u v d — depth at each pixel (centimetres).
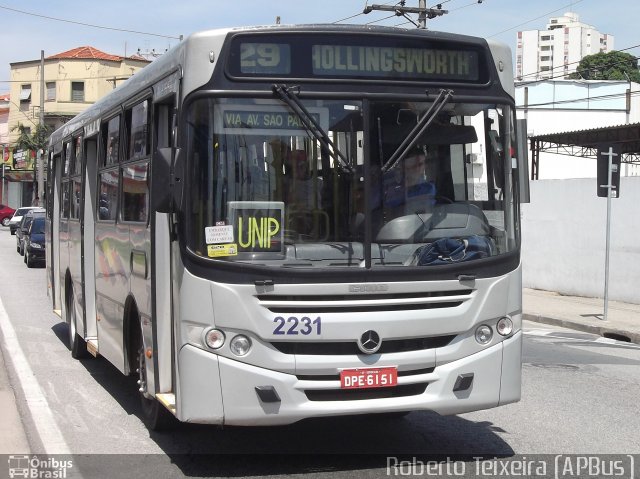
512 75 659
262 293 564
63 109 5775
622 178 1938
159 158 582
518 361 634
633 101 4744
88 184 999
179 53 615
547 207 2205
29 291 2009
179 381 584
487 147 637
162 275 649
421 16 2575
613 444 711
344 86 596
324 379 572
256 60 586
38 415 806
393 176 599
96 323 958
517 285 636
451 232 612
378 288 580
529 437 732
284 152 584
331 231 585
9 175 6500
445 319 595
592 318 1694
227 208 575
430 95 616
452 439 718
